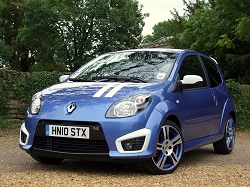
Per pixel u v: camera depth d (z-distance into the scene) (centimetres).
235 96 1234
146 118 454
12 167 520
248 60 1758
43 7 3756
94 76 550
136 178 446
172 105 495
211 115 612
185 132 532
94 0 3622
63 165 535
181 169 516
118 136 443
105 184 407
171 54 580
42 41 3916
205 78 629
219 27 1677
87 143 452
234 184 425
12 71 1071
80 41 3688
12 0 4600
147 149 449
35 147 480
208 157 652
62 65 3800
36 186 389
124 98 461
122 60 579
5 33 4506
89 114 451
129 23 3631
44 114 471
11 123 1046
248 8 1473
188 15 2464
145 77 523
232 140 703
